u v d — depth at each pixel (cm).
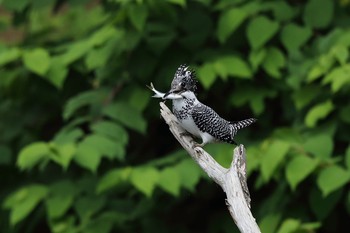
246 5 1135
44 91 1214
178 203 1214
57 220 1120
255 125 1196
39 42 1273
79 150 1028
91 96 1132
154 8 1083
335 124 1088
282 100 1159
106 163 1162
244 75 1084
